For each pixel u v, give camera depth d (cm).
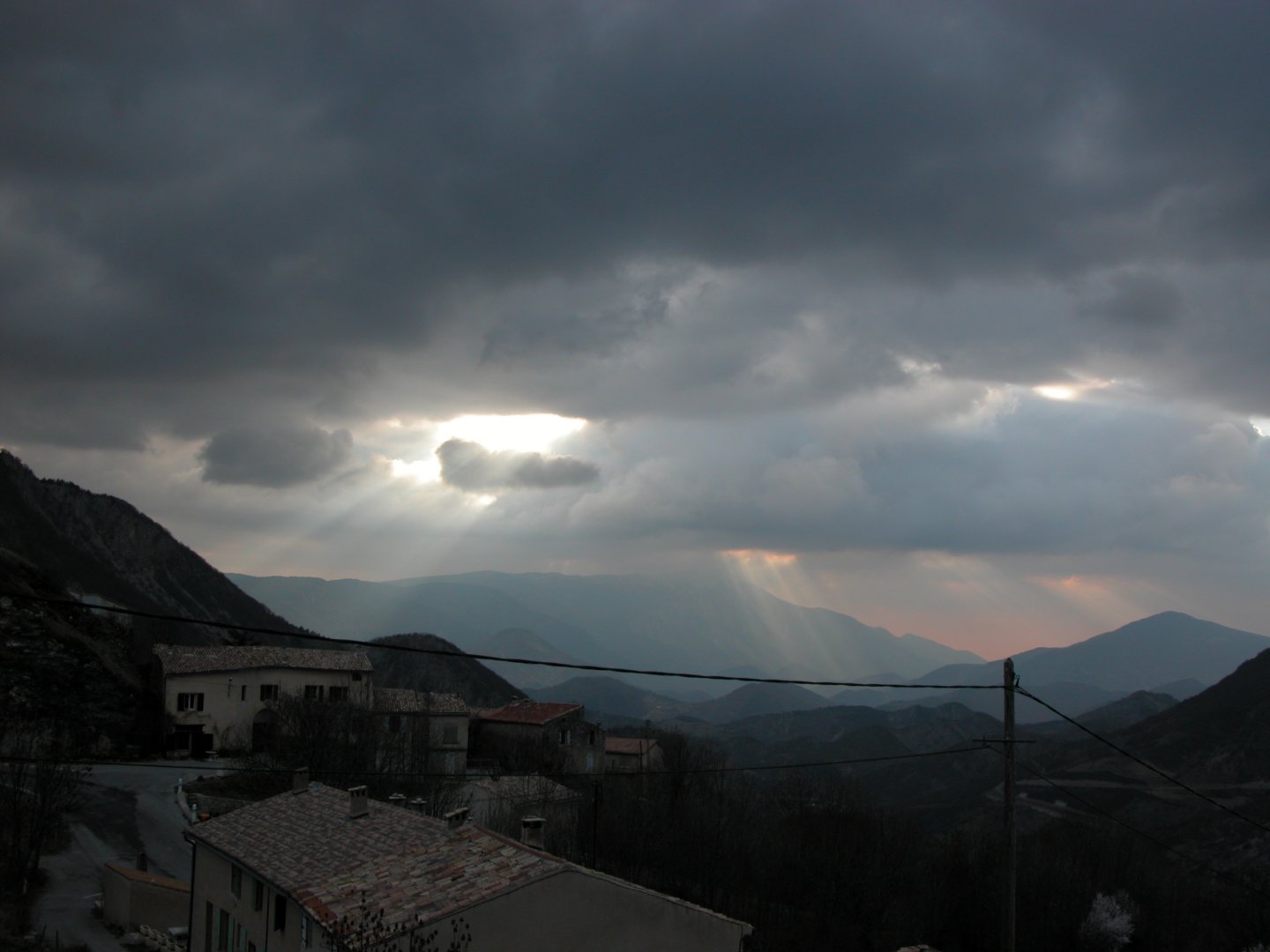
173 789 7075
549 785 7062
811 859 6825
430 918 2381
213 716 8875
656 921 2606
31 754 5703
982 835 7956
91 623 10644
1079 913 6850
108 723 8350
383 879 2739
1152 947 6900
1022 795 12519
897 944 6612
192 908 3809
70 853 5553
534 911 2494
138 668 9981
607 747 10238
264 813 3766
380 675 16212
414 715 9031
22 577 10438
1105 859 7325
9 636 8656
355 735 7619
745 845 6806
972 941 7088
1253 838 9369
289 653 9550
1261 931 6788
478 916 2433
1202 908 7344
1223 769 12256
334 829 3328
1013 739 2902
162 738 8575
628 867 6366
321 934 2642
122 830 6056
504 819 6372
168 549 18300
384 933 2328
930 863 7594
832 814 7525
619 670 2344
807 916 6588
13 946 3956
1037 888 6956
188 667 8875
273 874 3022
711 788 7944
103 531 17062
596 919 2548
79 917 4588
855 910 6631
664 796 7438
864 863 6812
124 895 4497
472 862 2723
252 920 3212
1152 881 7219
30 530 14212
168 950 4141
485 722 9794
